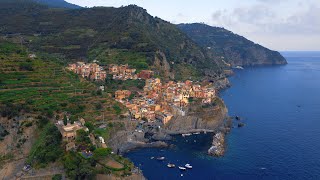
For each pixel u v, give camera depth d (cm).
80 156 17162
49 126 19250
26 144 18662
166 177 19612
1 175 16625
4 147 18225
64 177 16225
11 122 19362
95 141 19888
